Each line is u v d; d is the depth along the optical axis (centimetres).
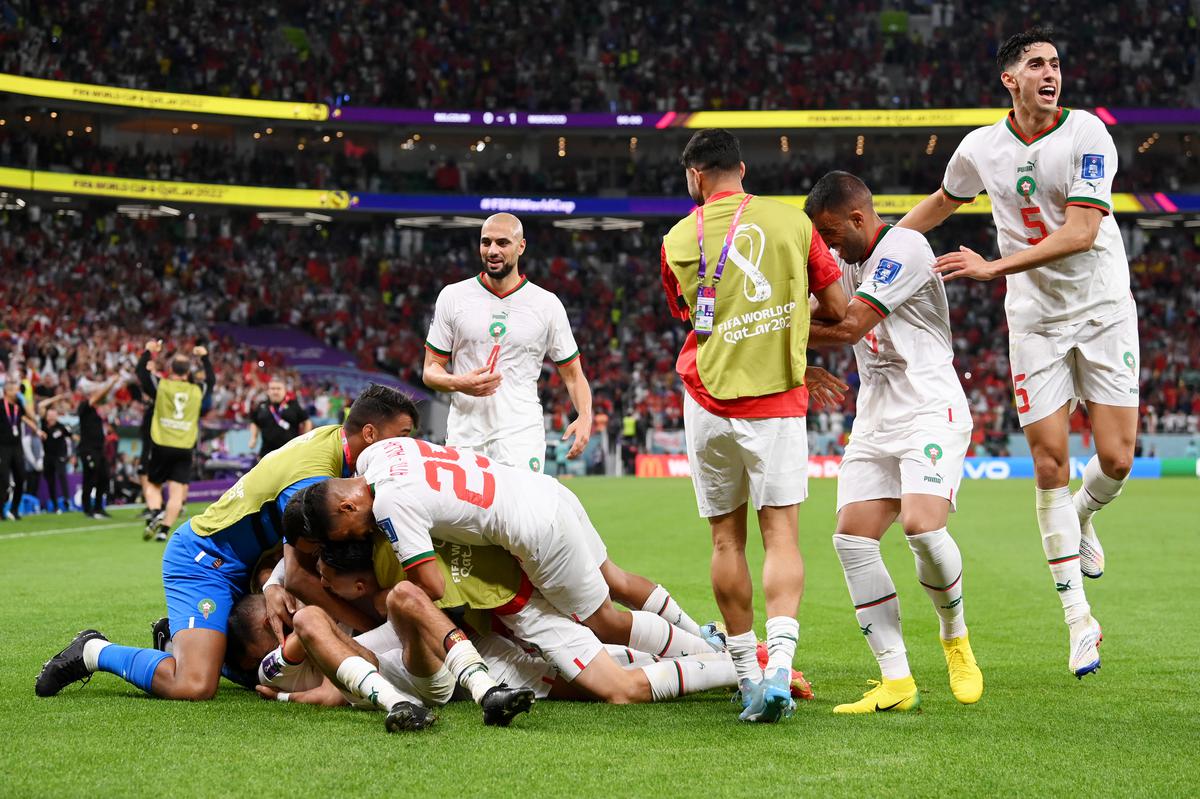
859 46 4972
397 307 4569
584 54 5041
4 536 1612
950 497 578
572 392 844
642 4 5109
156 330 3903
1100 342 668
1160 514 1936
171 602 603
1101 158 625
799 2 5112
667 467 3716
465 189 4666
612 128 4622
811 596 1006
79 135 4488
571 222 4922
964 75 4753
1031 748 469
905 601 987
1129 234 4825
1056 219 650
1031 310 671
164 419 1548
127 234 4456
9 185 3934
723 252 532
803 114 4575
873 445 598
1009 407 4003
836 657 723
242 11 4622
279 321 4391
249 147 4769
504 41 4919
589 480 3394
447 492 536
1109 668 672
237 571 614
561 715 541
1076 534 660
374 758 450
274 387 1625
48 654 698
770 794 399
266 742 479
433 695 559
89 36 4225
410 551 527
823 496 2514
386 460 544
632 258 4806
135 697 584
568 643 571
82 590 1016
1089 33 4875
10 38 3984
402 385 4128
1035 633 809
